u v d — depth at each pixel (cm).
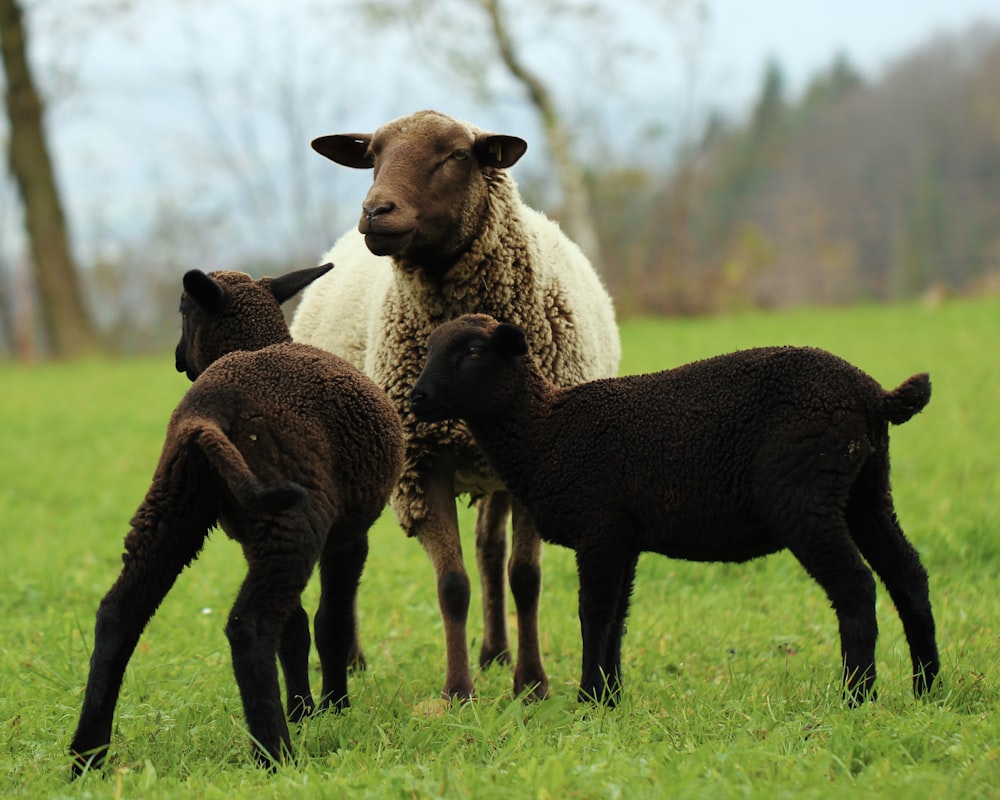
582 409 930
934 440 2056
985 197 10519
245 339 963
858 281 8394
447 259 1096
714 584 1343
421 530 1082
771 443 841
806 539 830
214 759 820
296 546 790
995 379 2764
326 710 913
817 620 1203
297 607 875
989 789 649
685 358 3466
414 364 1119
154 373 4591
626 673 1018
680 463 877
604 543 909
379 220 1024
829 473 829
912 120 11450
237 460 759
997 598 1194
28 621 1288
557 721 854
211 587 1431
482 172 1105
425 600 1359
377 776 726
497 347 944
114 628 786
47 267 5672
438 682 1055
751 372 863
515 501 1054
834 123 11562
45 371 4972
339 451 845
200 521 811
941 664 945
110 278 8444
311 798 687
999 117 11031
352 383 869
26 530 1880
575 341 1152
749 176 10300
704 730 801
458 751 781
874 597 830
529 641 1045
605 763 708
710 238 9238
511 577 1055
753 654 1084
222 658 1112
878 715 787
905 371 2984
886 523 875
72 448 2762
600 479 911
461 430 1062
